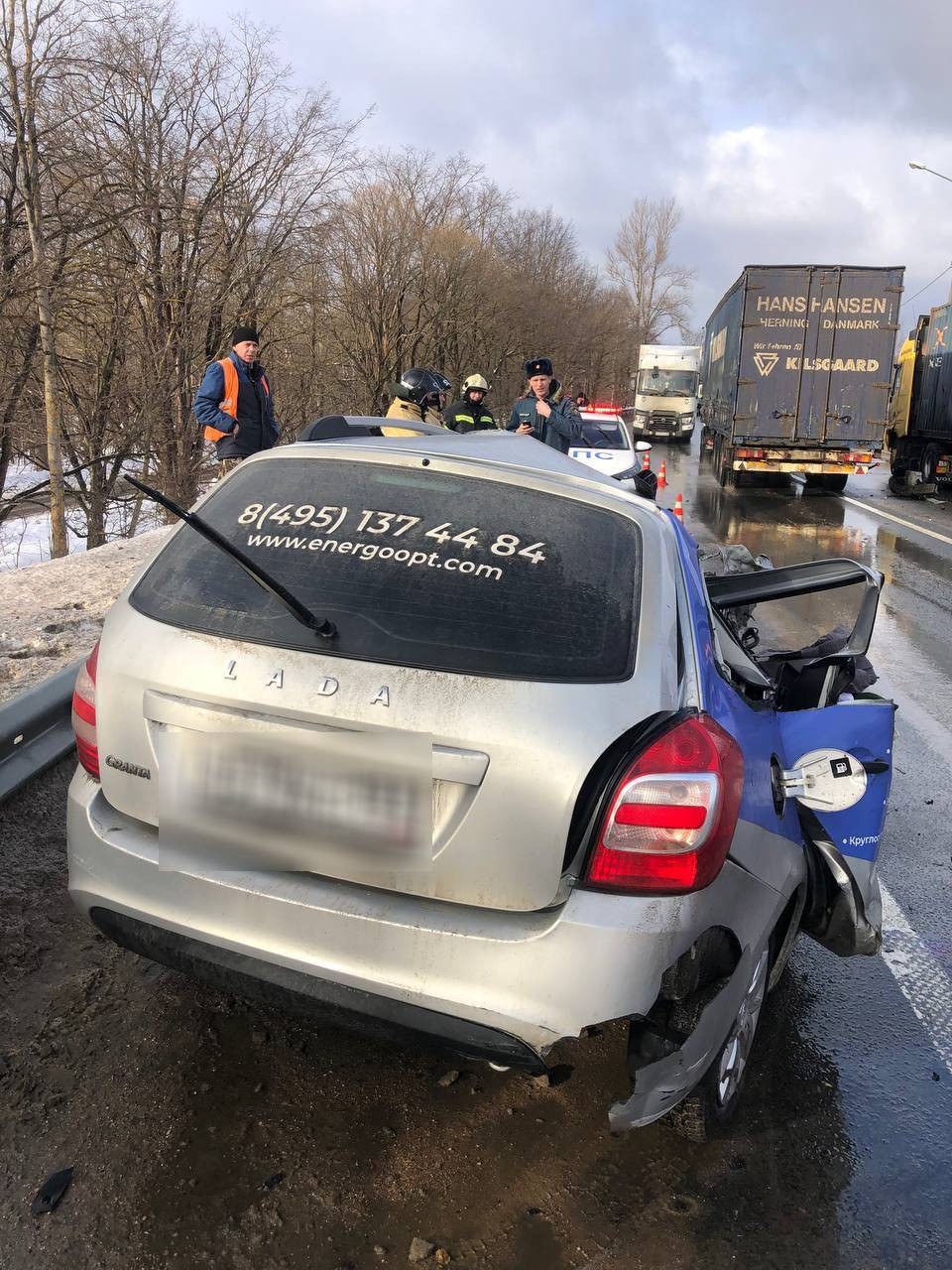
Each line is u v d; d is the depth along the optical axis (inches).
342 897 82.4
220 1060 104.4
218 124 665.0
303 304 811.4
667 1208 88.5
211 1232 82.7
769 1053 112.7
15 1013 109.8
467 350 1396.4
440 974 79.2
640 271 3016.7
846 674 135.7
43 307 565.9
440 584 88.1
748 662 132.2
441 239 1158.3
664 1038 82.7
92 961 121.2
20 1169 88.0
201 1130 94.0
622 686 82.1
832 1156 96.3
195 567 95.8
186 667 87.0
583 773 78.0
